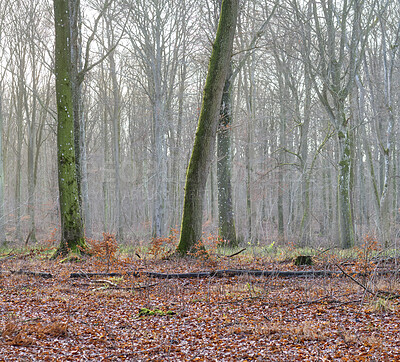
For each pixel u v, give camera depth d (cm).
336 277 1003
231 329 659
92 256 1369
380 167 3027
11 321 666
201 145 1346
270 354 550
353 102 2145
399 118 2425
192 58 2338
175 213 2617
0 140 2167
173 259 1302
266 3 2056
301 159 2331
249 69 2533
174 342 616
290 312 755
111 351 576
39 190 4397
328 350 551
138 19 2202
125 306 815
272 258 1338
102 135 3962
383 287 879
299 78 2644
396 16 2241
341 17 1911
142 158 3216
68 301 842
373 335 595
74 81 1628
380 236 1695
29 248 1836
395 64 2259
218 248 1612
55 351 563
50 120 4094
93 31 1669
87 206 2194
